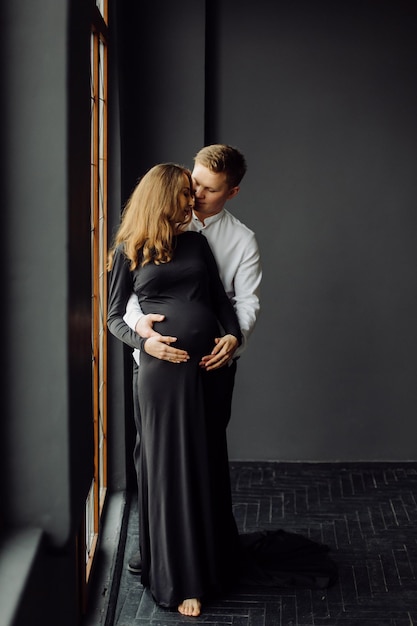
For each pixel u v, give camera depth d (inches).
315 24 210.2
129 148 202.8
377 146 214.2
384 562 167.0
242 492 205.2
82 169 90.2
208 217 147.5
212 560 146.3
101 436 178.9
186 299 139.7
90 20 95.4
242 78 211.6
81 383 92.2
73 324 86.7
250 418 223.6
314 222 216.7
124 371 189.9
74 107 84.4
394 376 221.8
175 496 142.6
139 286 140.9
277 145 214.1
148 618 143.9
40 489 86.8
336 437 224.1
